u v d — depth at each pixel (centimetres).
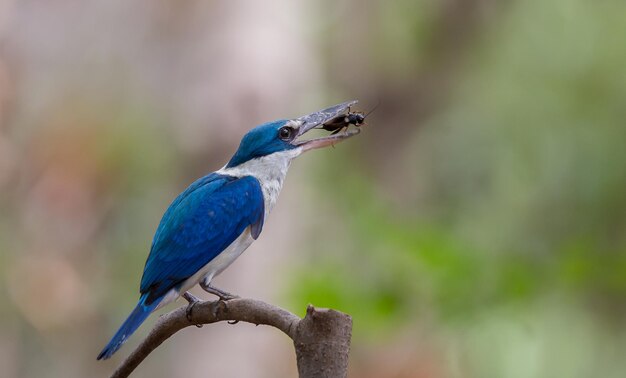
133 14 1562
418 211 1490
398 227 1017
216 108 1424
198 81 1439
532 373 1012
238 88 1423
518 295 970
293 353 1389
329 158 1502
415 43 1752
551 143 1463
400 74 1766
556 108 1479
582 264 996
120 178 1523
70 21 1602
